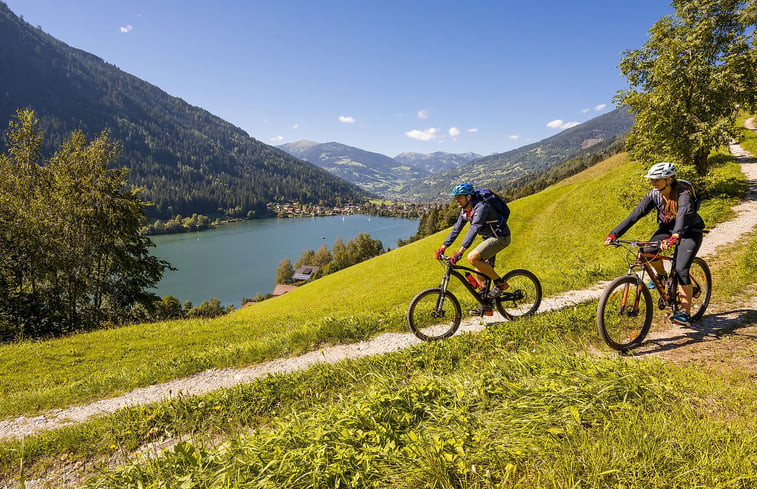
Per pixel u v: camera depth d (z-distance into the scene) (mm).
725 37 20109
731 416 2744
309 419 3396
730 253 10453
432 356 5152
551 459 2383
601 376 3363
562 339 5156
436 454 2510
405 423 3143
